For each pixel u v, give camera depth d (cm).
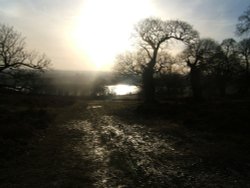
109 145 1850
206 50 6631
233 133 2130
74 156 1557
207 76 7831
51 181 1166
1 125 2088
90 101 6612
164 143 1903
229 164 1409
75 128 2531
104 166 1384
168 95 7244
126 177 1232
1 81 4309
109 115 3669
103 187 1115
